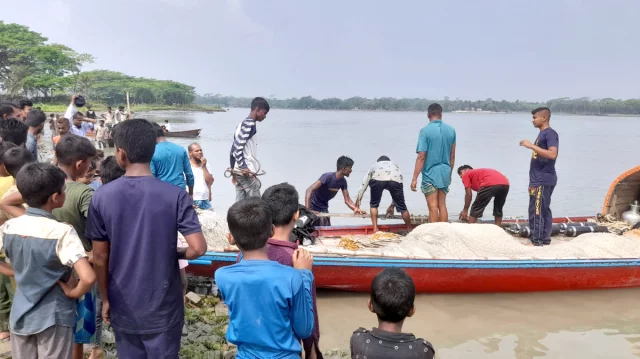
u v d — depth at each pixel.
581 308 7.25
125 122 3.52
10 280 4.86
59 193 3.62
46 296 3.60
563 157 31.11
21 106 8.88
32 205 3.57
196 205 8.43
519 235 9.09
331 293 7.45
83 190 4.16
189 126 60.69
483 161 27.84
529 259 7.33
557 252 7.66
